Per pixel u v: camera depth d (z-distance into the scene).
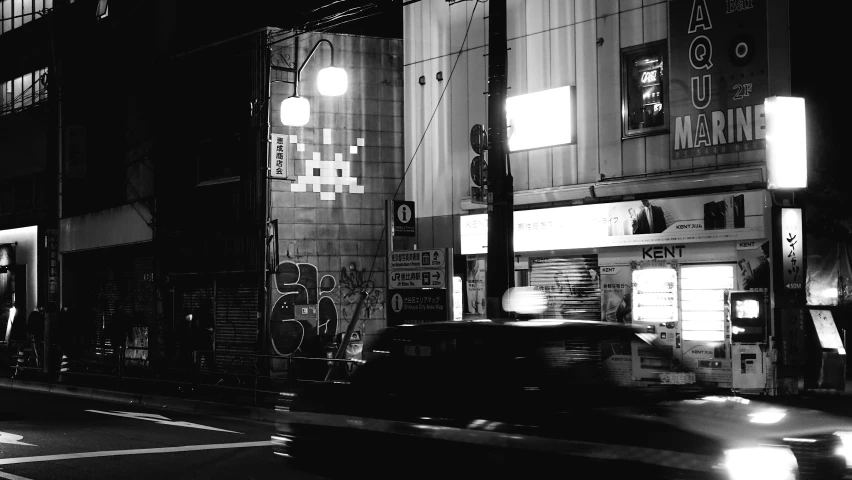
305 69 22.69
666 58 17.25
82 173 29.73
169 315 25.95
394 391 8.00
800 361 15.52
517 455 6.83
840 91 16.58
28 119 33.28
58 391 22.16
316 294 22.34
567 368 7.36
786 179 14.98
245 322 23.59
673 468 6.02
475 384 7.43
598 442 6.39
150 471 10.49
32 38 33.84
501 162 13.46
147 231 26.94
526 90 19.38
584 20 18.47
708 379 16.30
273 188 22.33
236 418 16.72
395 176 23.06
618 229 17.64
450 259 16.72
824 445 6.07
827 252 16.47
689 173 16.53
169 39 26.38
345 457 8.19
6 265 34.25
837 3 16.59
